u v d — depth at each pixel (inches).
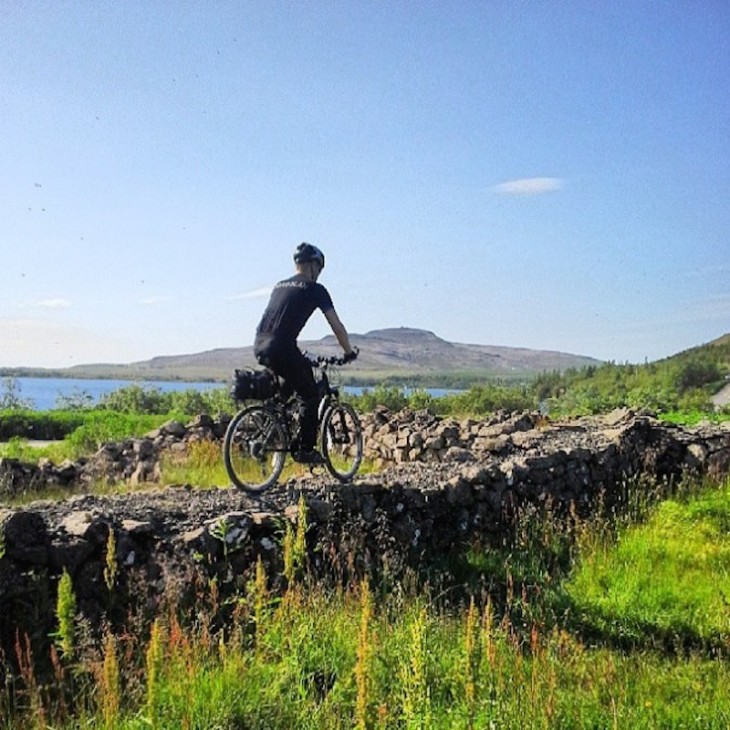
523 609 259.3
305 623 210.4
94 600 221.0
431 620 231.8
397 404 1096.2
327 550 273.1
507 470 365.4
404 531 307.7
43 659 202.8
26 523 219.5
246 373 315.6
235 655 198.2
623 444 457.1
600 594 285.7
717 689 210.8
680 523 360.8
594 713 190.1
